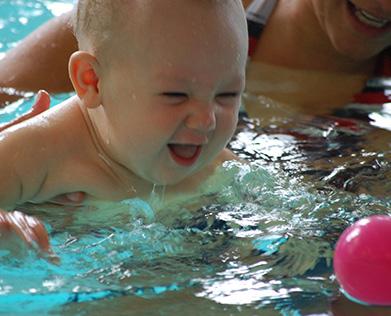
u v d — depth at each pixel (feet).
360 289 7.39
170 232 8.84
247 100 12.29
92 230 8.90
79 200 9.48
